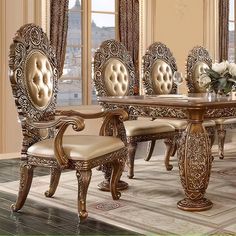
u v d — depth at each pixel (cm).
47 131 314
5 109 534
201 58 504
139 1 682
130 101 330
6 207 317
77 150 282
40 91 310
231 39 881
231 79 353
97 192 355
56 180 338
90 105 657
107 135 345
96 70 394
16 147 544
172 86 464
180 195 346
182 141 308
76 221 288
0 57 530
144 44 687
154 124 409
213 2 773
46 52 322
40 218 294
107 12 684
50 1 592
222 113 319
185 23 732
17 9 537
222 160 486
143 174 418
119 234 264
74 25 654
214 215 298
